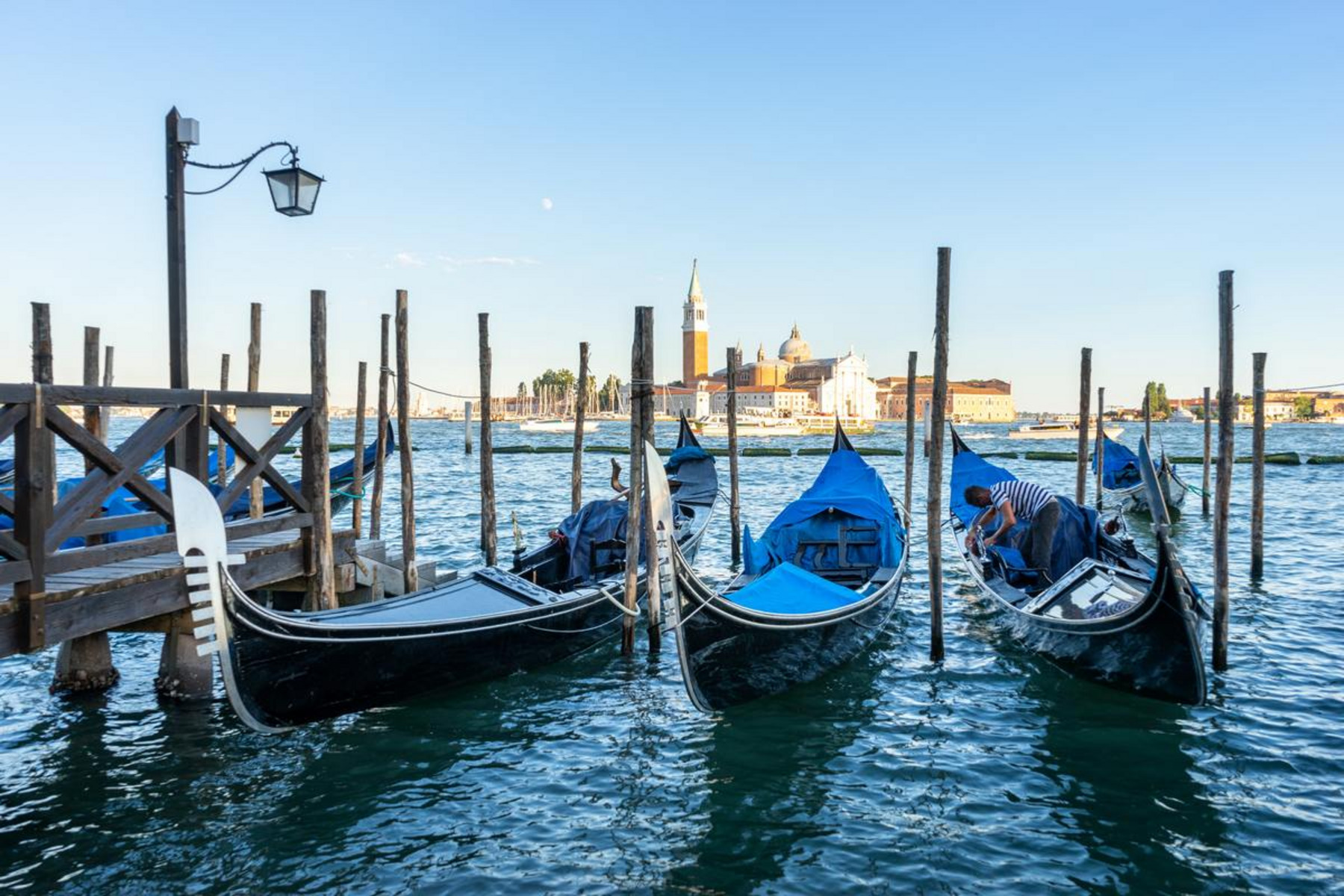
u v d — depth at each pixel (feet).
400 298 39.01
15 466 20.38
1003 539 37.83
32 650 20.40
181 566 24.86
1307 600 41.57
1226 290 30.60
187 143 27.09
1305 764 23.63
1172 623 25.58
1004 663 32.68
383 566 36.52
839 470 44.16
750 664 27.25
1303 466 140.46
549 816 21.49
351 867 19.17
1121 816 21.18
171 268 27.22
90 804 21.70
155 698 28.22
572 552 37.45
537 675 31.40
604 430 367.04
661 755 24.99
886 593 34.55
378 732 26.27
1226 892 18.08
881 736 26.16
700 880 18.75
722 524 73.97
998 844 20.11
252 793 22.43
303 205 29.12
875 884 18.57
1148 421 76.79
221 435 27.14
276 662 23.43
